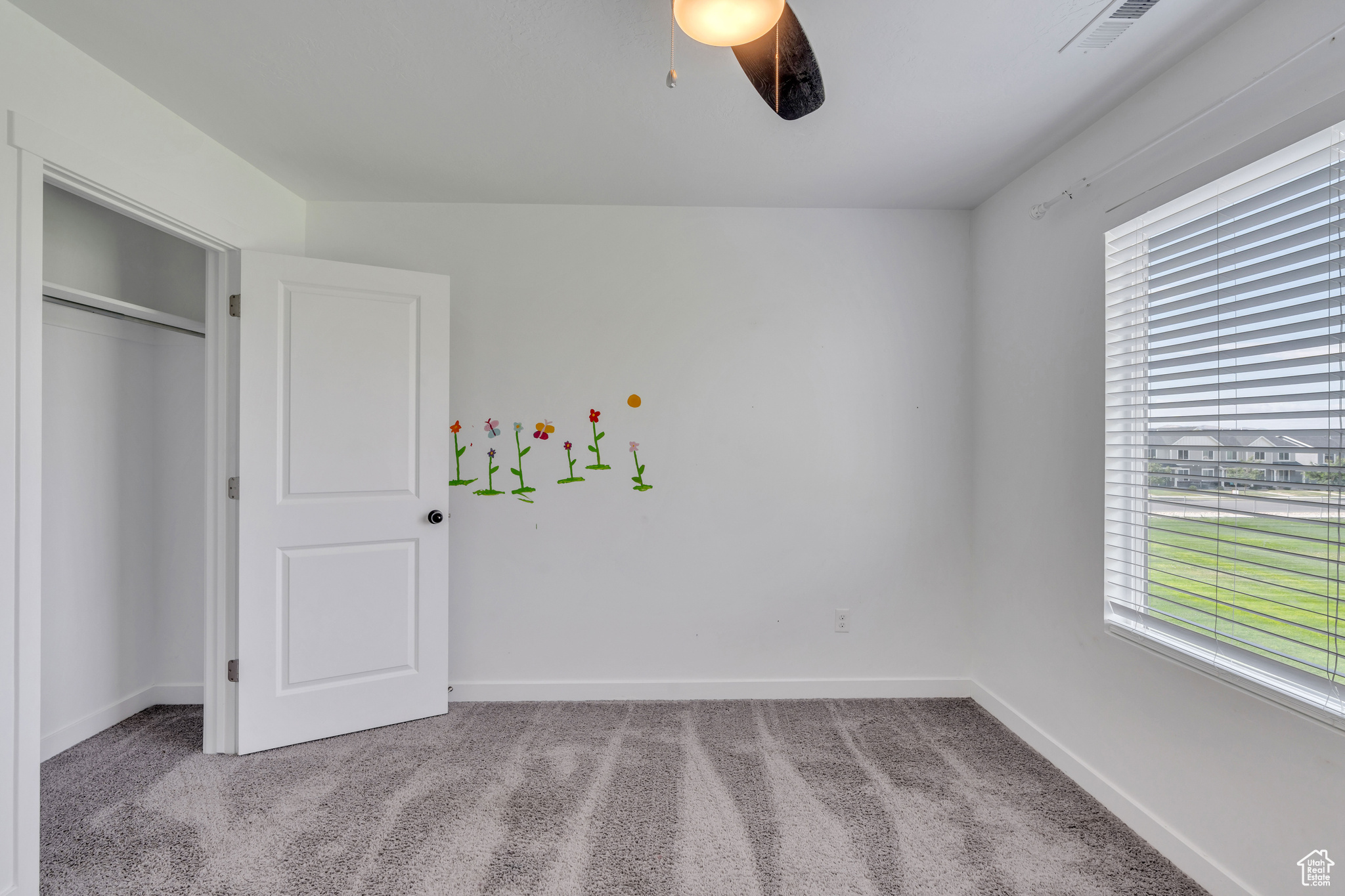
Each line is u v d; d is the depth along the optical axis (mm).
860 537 2766
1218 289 1587
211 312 2260
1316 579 1354
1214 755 1544
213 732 2223
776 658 2750
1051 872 1620
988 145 2166
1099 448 1968
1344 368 1282
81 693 2314
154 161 1899
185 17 1530
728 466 2754
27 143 1485
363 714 2408
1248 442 1509
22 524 1471
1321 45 1286
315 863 1645
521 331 2730
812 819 1841
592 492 2740
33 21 1526
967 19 1511
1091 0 1442
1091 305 2004
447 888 1555
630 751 2250
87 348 2322
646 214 2744
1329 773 1282
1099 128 1983
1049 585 2219
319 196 2627
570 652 2732
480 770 2111
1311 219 1353
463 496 2717
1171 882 1583
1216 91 1562
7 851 1438
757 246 2752
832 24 1531
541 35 1605
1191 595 1680
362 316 2420
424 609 2521
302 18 1541
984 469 2654
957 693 2742
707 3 1169
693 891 1547
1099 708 1959
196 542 2646
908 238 2762
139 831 1771
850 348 2764
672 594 2752
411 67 1746
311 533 2322
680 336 2752
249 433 2229
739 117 2002
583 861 1652
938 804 1919
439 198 2656
